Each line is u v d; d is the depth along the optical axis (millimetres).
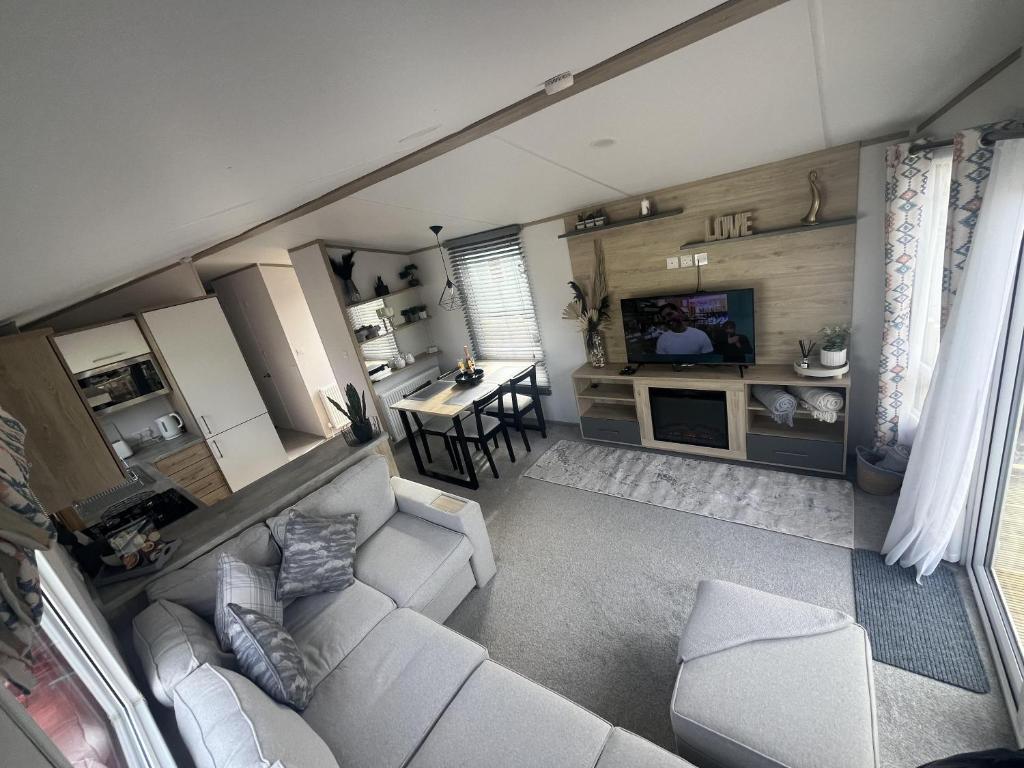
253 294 5105
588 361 4266
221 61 660
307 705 1725
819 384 2887
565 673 2105
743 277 3246
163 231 1538
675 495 3236
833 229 2846
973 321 1714
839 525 2648
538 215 3857
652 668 2055
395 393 4953
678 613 2305
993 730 1600
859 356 3018
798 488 3045
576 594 2541
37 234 967
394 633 1992
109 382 3686
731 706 1427
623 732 1450
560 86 1425
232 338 4398
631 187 3164
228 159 1076
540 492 3625
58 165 721
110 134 716
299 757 1304
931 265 2453
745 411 3262
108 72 558
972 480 2061
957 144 1665
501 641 2332
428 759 1486
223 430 4352
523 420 5016
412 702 1677
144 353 3857
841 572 2340
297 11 608
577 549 2896
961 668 1803
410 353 5262
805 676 1455
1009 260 1580
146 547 2033
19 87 495
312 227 3488
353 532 2426
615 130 2059
